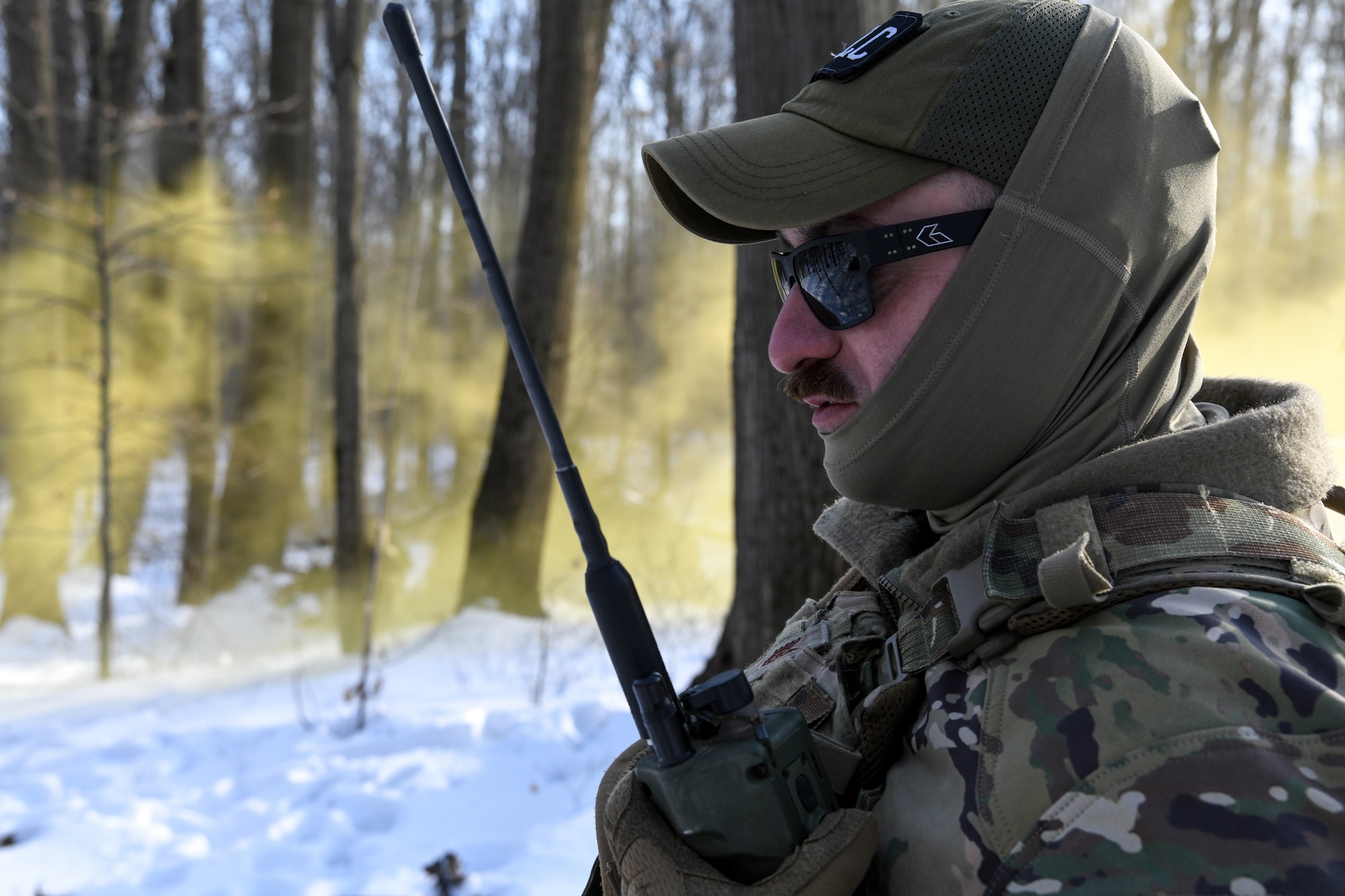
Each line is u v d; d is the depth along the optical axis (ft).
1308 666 2.14
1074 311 2.69
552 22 27.66
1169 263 2.81
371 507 53.52
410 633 28.17
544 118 27.91
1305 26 66.33
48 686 27.37
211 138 43.75
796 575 11.89
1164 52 54.44
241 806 12.91
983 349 2.73
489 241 2.74
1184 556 2.32
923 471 2.87
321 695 20.68
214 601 34.91
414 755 14.42
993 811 2.17
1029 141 2.71
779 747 2.40
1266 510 2.42
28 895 10.61
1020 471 2.78
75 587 41.83
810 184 2.85
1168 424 2.86
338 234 28.30
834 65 3.02
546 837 11.36
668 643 22.09
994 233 2.71
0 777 15.05
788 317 3.09
